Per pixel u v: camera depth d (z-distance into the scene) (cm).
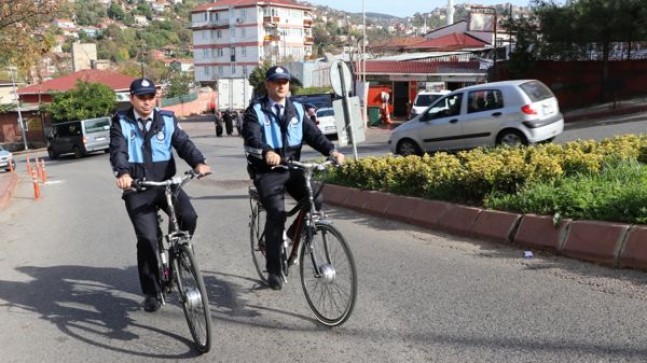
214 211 1059
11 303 595
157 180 499
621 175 677
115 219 1077
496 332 443
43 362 452
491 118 1364
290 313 519
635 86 2686
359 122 1059
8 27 1600
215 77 9550
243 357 438
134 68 9081
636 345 403
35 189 1572
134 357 452
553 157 770
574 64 2736
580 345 411
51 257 795
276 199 515
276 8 9131
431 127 1467
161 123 497
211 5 9600
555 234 600
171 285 496
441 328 458
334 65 1045
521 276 552
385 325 473
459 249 657
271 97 521
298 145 527
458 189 761
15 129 5378
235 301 558
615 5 2288
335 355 429
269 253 525
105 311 556
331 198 966
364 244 716
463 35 4906
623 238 543
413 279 574
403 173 856
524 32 2730
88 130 3428
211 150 2759
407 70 3775
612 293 490
